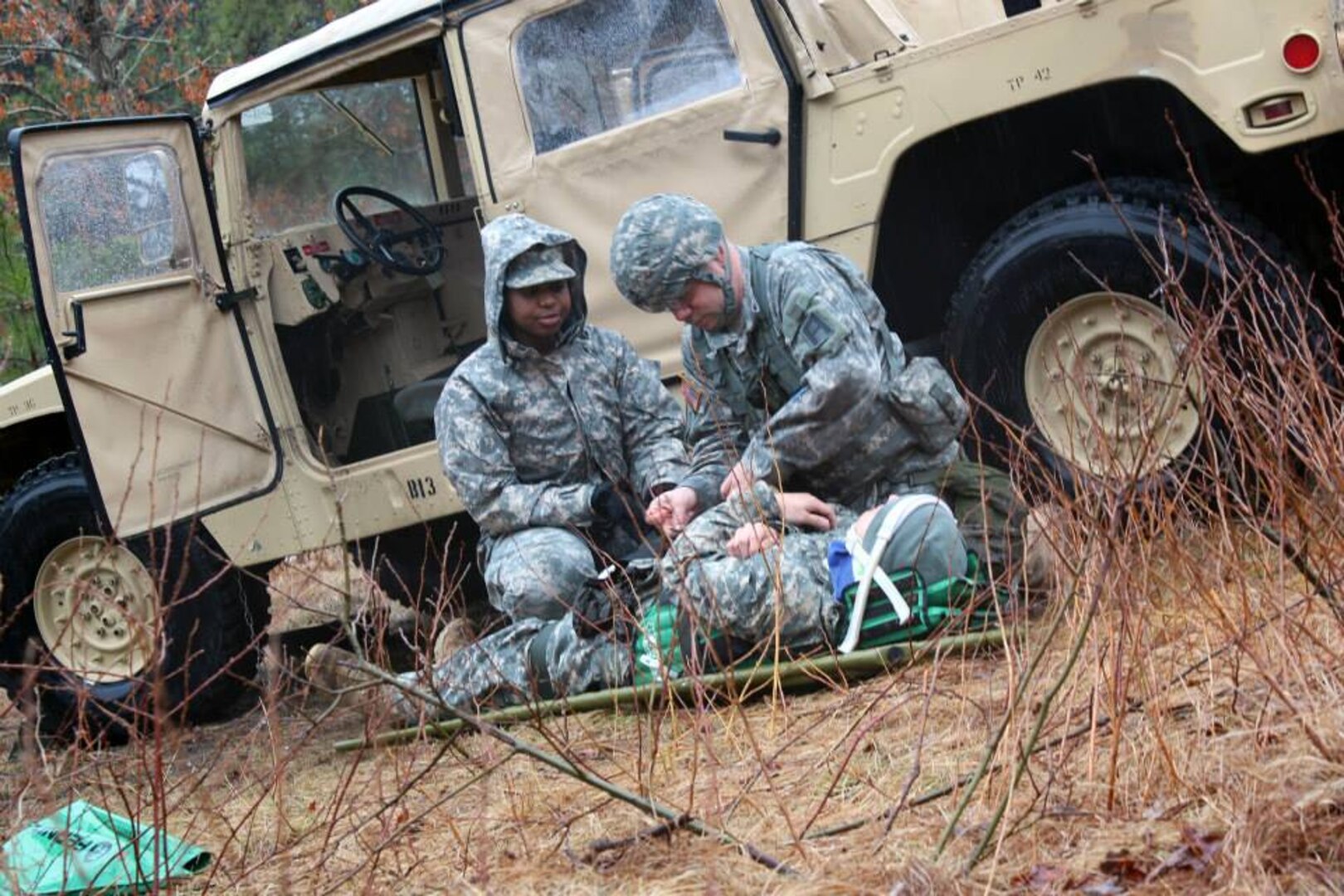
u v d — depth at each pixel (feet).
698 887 7.94
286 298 17.19
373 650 15.62
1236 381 9.57
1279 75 12.94
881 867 7.76
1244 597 8.88
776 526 12.19
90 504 17.52
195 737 15.39
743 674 11.41
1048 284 13.97
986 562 11.09
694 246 12.20
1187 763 8.07
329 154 17.90
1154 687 8.84
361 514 16.69
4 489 19.77
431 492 16.33
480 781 10.24
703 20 14.88
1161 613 9.39
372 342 17.87
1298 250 14.15
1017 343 14.23
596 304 15.60
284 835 10.64
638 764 9.95
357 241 16.99
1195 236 13.38
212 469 16.81
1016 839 7.80
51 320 16.01
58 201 16.17
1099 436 10.43
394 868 9.39
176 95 33.12
